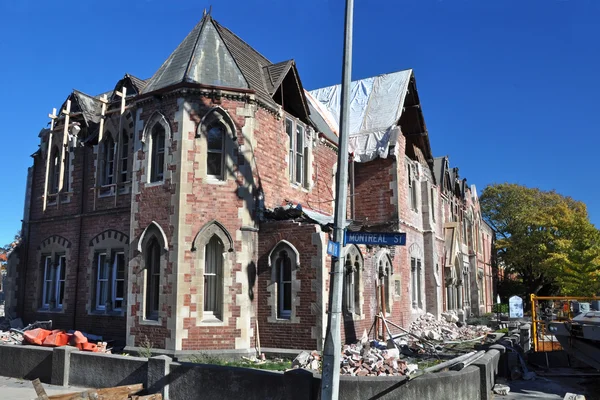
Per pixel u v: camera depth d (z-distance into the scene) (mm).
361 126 25812
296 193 19250
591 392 12367
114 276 18438
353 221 18766
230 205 15914
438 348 17719
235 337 15250
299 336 15375
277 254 16141
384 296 20859
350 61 9016
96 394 9539
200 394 9703
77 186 20484
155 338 15195
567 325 14047
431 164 30547
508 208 58656
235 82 16766
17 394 11086
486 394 10383
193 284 15172
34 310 20875
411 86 28000
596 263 39281
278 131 18312
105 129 20016
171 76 16875
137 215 16422
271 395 9016
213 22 18422
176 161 15805
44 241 21188
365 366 11141
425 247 27391
